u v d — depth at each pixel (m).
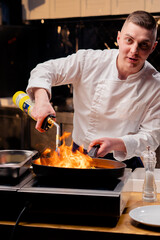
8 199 1.13
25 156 1.36
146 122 1.83
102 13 3.62
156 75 1.83
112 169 1.13
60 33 4.18
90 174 1.12
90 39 4.00
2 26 4.08
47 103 1.47
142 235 1.02
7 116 3.87
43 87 1.59
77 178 1.13
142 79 1.81
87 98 1.93
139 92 1.82
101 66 1.87
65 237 1.08
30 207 1.11
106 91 1.85
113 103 1.86
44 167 1.14
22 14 4.07
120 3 3.52
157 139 1.79
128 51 1.63
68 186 1.15
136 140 1.57
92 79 1.89
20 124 3.78
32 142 3.71
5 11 4.19
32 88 1.61
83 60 1.89
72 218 1.11
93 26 3.92
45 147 3.62
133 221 1.12
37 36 4.32
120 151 1.56
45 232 1.09
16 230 1.08
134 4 3.46
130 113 1.84
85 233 1.06
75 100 2.02
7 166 1.17
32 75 1.76
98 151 1.37
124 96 1.84
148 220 1.09
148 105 1.83
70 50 4.17
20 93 1.58
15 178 1.17
